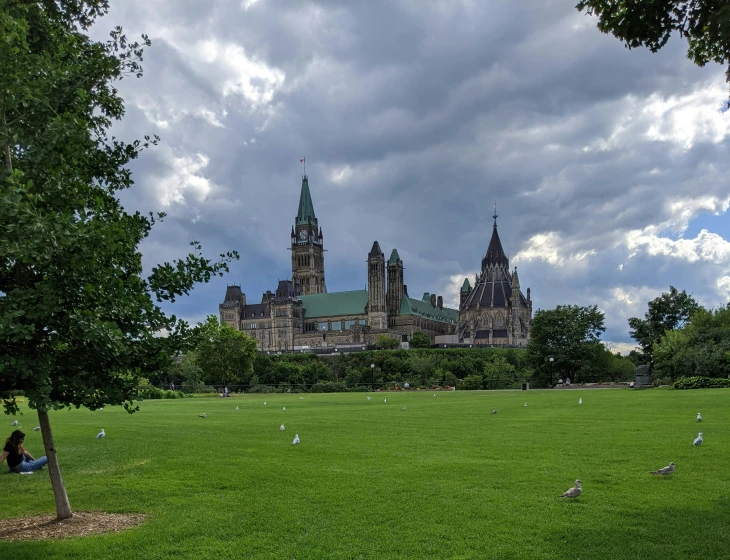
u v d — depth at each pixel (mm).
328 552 16453
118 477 25453
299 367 176375
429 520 18688
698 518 18203
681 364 91812
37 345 17594
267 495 21938
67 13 29516
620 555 15711
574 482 22641
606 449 28891
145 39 24125
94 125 23578
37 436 38344
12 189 15617
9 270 18047
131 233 19734
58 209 19344
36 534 18406
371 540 17219
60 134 18094
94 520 19750
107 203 22359
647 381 100562
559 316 136625
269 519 19203
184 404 75875
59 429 42094
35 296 16312
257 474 25203
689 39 21047
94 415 54844
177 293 20406
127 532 18203
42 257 16250
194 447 32438
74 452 31828
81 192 20781
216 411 59656
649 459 26203
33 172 18625
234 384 149500
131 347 19125
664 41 20656
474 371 180125
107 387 18609
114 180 24656
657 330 125875
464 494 21344
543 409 51938
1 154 19578
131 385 19203
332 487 22766
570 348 134375
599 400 60125
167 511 20375
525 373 179500
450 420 44094
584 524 17969
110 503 21516
